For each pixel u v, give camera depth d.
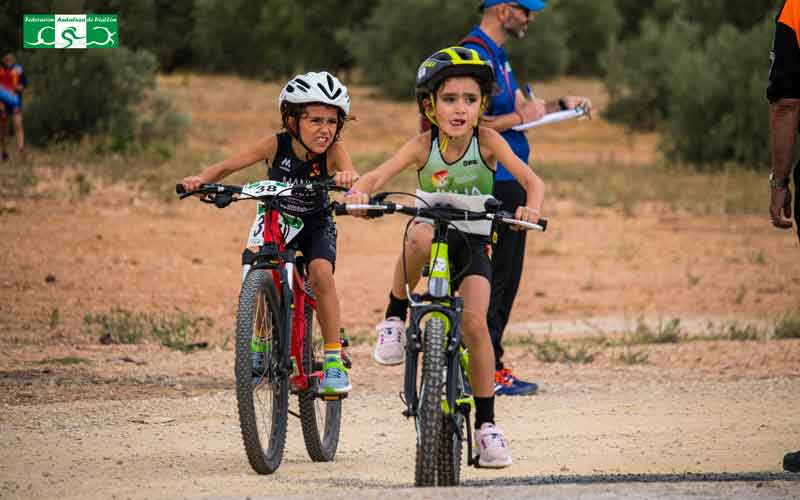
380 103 112.31
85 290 31.83
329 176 14.29
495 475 14.27
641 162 74.38
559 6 142.25
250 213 46.12
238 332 12.66
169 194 47.84
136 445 15.80
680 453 15.57
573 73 144.00
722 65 71.38
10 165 51.41
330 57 142.00
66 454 15.09
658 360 24.95
